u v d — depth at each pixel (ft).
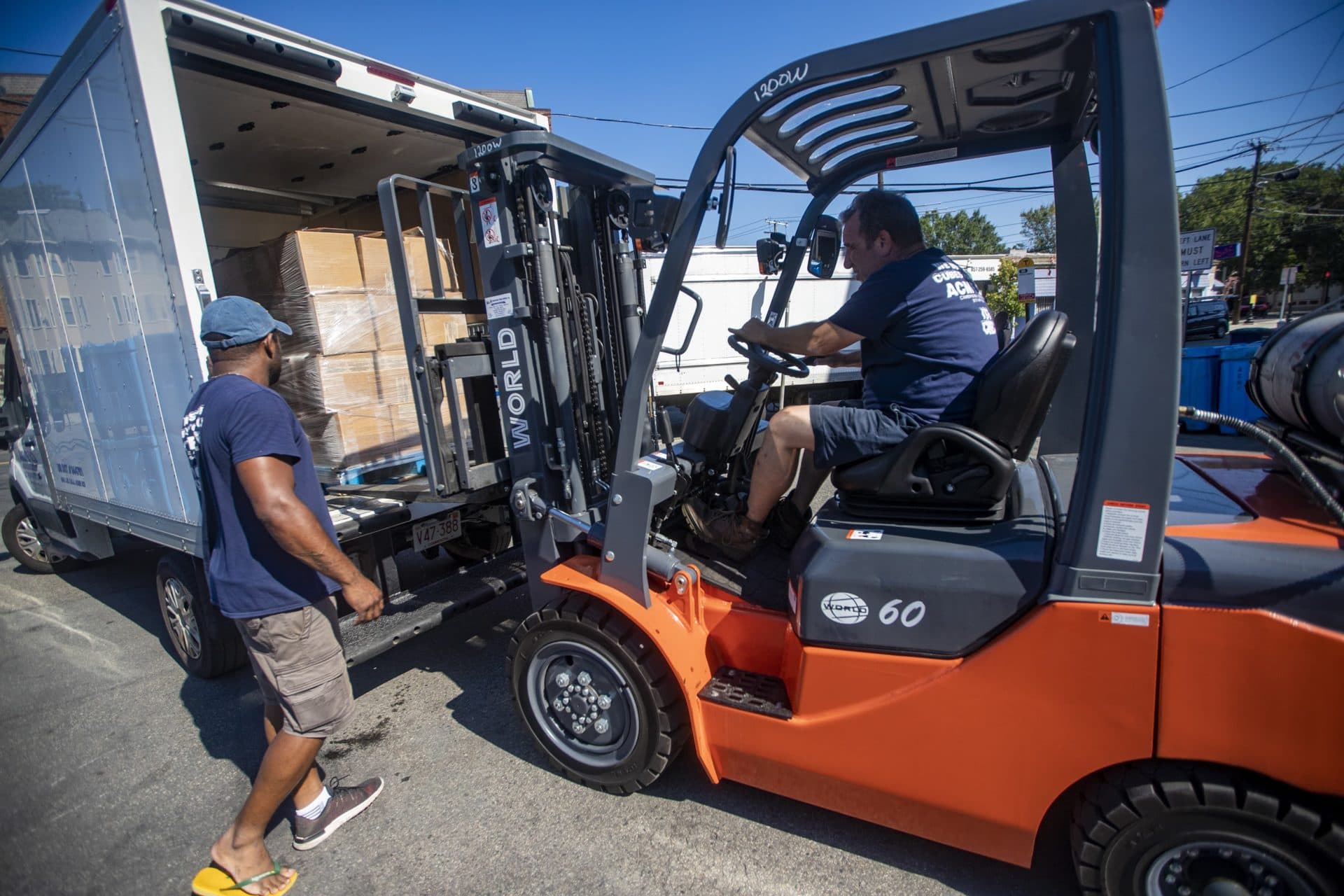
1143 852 5.75
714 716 7.42
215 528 7.07
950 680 6.11
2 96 45.39
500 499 11.99
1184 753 5.42
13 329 14.32
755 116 6.48
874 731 6.52
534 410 8.87
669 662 7.52
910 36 5.70
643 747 8.04
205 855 8.20
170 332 9.21
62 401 13.25
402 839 8.11
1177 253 4.96
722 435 9.21
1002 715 5.97
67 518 15.93
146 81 8.20
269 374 7.46
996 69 6.56
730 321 31.48
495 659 12.41
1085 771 5.76
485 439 10.32
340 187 15.43
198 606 11.36
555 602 8.62
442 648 12.94
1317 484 5.31
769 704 7.17
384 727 10.45
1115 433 5.24
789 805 8.39
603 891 7.21
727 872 7.38
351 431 10.82
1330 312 6.30
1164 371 5.08
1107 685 5.54
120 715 11.37
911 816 6.65
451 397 9.25
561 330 8.76
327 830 8.09
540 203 8.32
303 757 7.27
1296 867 5.32
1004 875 7.20
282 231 16.72
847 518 7.34
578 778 8.73
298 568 7.00
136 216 9.16
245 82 9.75
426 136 12.36
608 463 10.21
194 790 9.43
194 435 6.85
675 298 7.22
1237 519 5.89
